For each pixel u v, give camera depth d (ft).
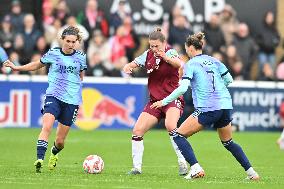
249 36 275.80
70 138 218.38
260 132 252.01
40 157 132.26
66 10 262.88
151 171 143.13
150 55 137.49
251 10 282.56
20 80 242.17
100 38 259.39
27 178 123.65
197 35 126.62
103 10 268.41
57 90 135.44
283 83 253.24
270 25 277.23
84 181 120.57
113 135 229.04
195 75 124.98
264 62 273.75
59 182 118.62
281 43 281.74
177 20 263.08
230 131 126.93
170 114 135.64
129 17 269.64
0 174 129.80
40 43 254.27
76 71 136.46
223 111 124.47
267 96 252.83
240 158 127.13
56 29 257.55
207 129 257.75
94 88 244.22
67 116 136.36
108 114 245.65
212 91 124.57
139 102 246.06
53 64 136.05
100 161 135.03
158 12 275.59
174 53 135.23
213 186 116.47
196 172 125.80
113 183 118.52
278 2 286.25
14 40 254.68
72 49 136.05
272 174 142.10
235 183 121.39
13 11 258.16
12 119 242.78
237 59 269.23
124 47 261.85
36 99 242.99
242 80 266.57
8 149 184.75
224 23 274.36
